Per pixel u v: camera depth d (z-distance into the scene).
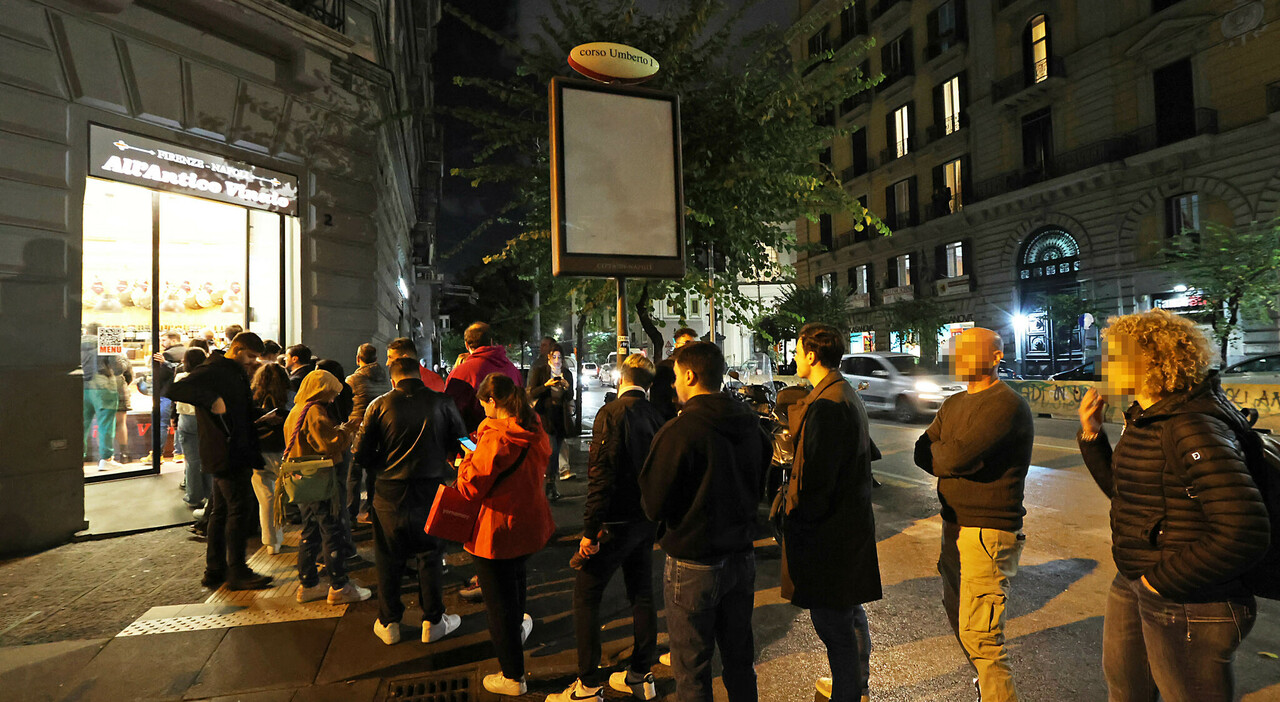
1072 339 23.41
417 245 21.47
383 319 10.66
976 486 2.50
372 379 5.39
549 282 7.73
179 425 6.34
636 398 3.17
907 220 30.70
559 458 7.71
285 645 3.62
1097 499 6.93
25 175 5.32
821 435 2.43
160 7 6.27
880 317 32.34
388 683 3.23
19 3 5.30
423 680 3.27
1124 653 2.06
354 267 8.45
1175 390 1.80
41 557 5.16
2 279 5.19
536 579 4.80
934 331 27.16
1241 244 15.43
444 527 3.07
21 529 5.29
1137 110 21.27
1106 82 22.02
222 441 4.36
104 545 5.48
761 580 4.73
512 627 3.12
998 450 2.41
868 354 16.17
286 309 7.72
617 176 4.38
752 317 7.59
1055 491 7.31
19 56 5.29
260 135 7.24
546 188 7.02
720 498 2.38
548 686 3.25
